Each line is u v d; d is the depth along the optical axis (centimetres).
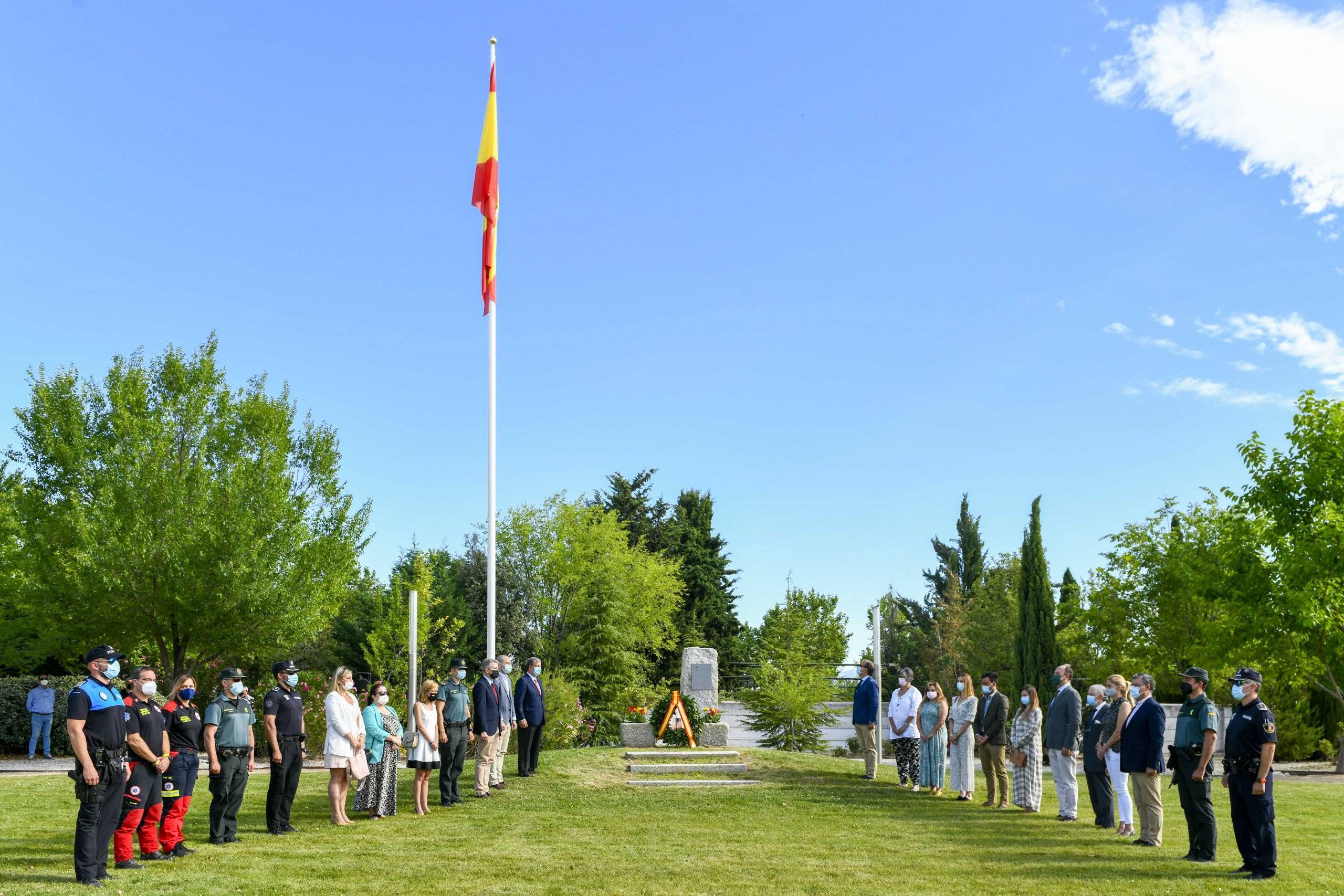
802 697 2623
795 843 1102
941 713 1554
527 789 1547
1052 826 1244
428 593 2891
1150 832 1098
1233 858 1034
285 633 2417
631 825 1231
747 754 1909
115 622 2294
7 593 2408
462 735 1417
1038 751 1391
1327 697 2998
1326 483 2059
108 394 2438
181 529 2295
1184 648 2578
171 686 2362
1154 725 1095
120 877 881
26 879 870
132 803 935
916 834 1170
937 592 6009
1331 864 1002
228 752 1088
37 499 2356
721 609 4872
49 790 1542
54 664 2969
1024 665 2856
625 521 4250
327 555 2500
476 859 995
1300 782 1884
